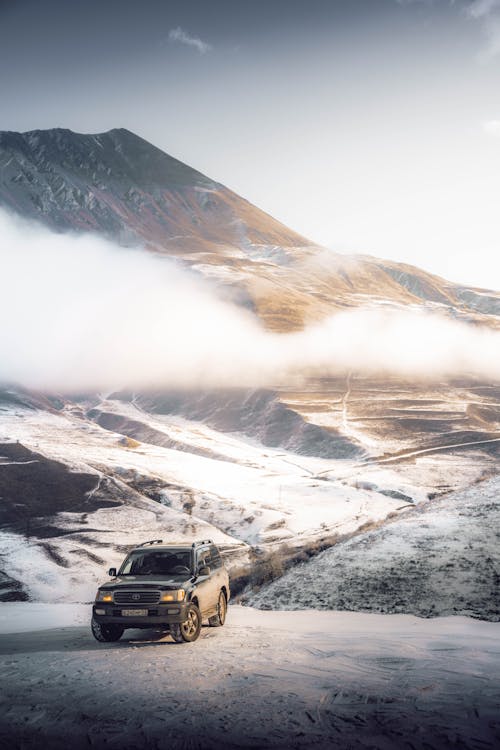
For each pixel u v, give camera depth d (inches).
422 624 806.5
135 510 5088.6
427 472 6830.7
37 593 3467.0
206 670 342.0
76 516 4877.0
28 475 5462.6
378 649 426.3
